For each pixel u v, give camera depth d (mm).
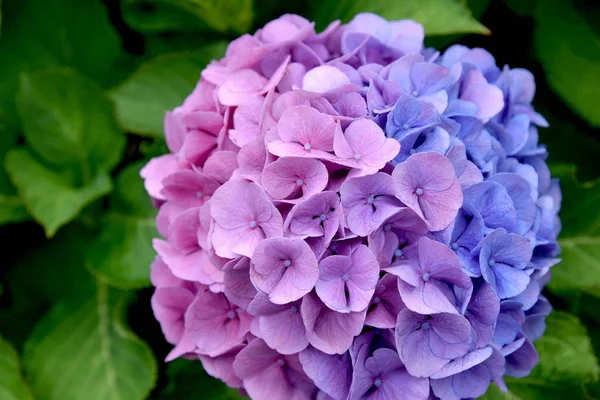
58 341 682
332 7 673
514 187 530
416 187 506
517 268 520
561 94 692
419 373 509
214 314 546
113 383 660
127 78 676
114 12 735
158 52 709
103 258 676
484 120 544
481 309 508
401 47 564
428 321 509
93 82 693
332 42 574
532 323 551
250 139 529
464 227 517
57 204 663
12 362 670
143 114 670
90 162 703
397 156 514
